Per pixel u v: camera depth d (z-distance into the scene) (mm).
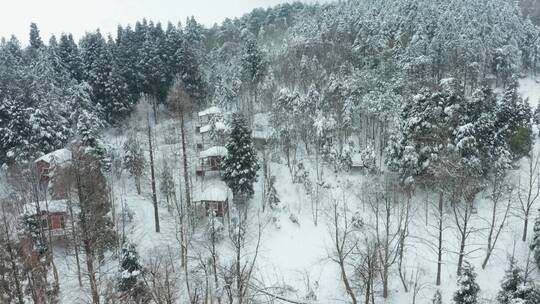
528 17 104688
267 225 44469
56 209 38188
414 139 47656
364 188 48531
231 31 112438
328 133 57094
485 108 50969
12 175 47094
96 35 81688
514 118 52688
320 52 85125
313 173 54406
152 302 27984
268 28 123312
